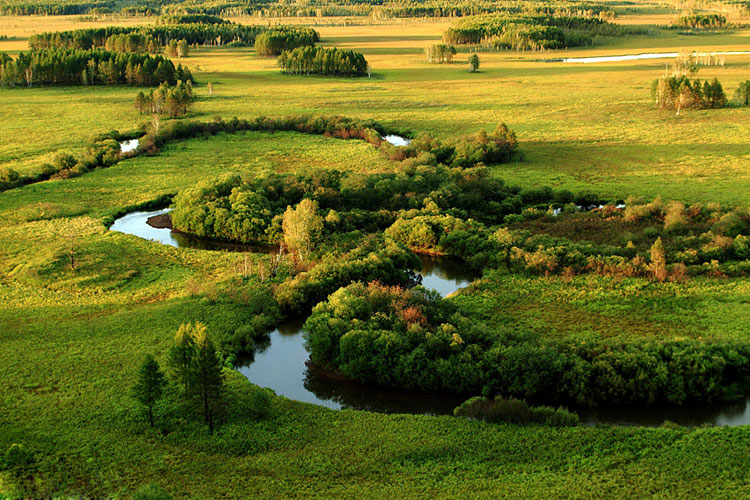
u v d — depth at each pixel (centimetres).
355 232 10756
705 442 5725
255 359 7594
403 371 6888
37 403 6334
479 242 10244
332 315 7719
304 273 9069
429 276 9850
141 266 9950
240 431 5975
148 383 5828
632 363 6669
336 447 5762
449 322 7644
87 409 6244
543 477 5338
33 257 10138
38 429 5928
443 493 5156
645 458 5556
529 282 9162
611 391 6556
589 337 7394
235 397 6512
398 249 9719
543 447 5731
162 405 6322
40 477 5288
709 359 6756
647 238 10644
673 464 5472
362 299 7825
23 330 7794
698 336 7600
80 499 5047
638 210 11531
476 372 6769
